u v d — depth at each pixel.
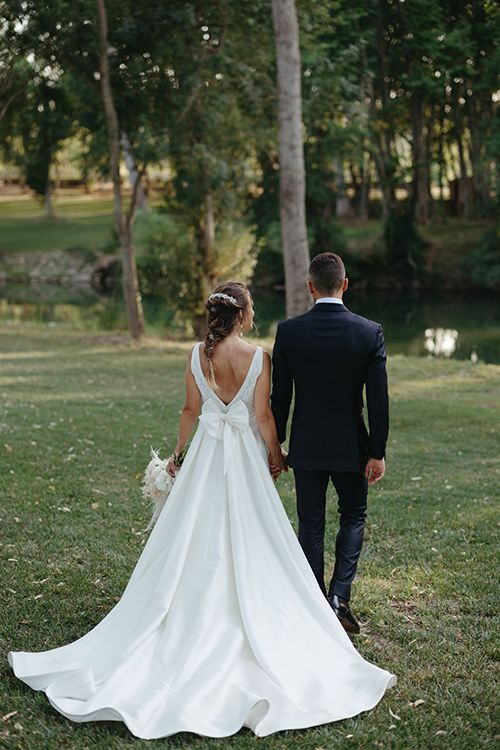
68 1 23.45
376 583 6.86
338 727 4.66
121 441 12.09
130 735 4.50
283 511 5.33
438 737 4.57
